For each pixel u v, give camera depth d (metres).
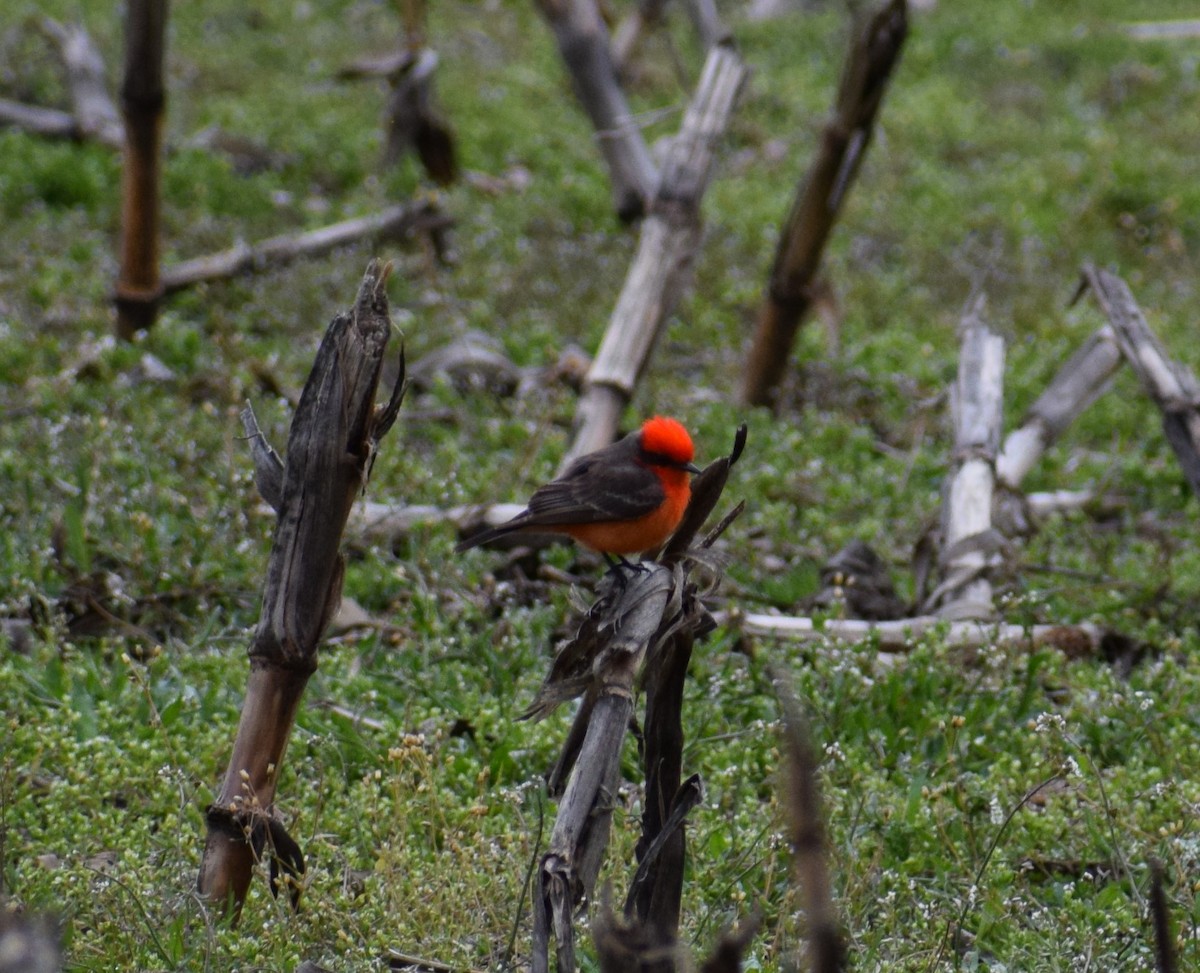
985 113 25.34
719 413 14.75
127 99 14.03
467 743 9.14
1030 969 7.01
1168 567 11.77
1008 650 10.12
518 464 12.80
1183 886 7.52
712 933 6.99
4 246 16.66
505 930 7.20
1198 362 16.34
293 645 6.75
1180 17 30.86
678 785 6.33
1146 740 9.34
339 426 6.50
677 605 6.26
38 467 11.76
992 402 12.38
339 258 17.09
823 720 9.23
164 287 16.23
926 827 8.24
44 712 8.97
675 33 28.45
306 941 6.96
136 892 7.00
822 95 25.94
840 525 12.76
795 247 14.61
